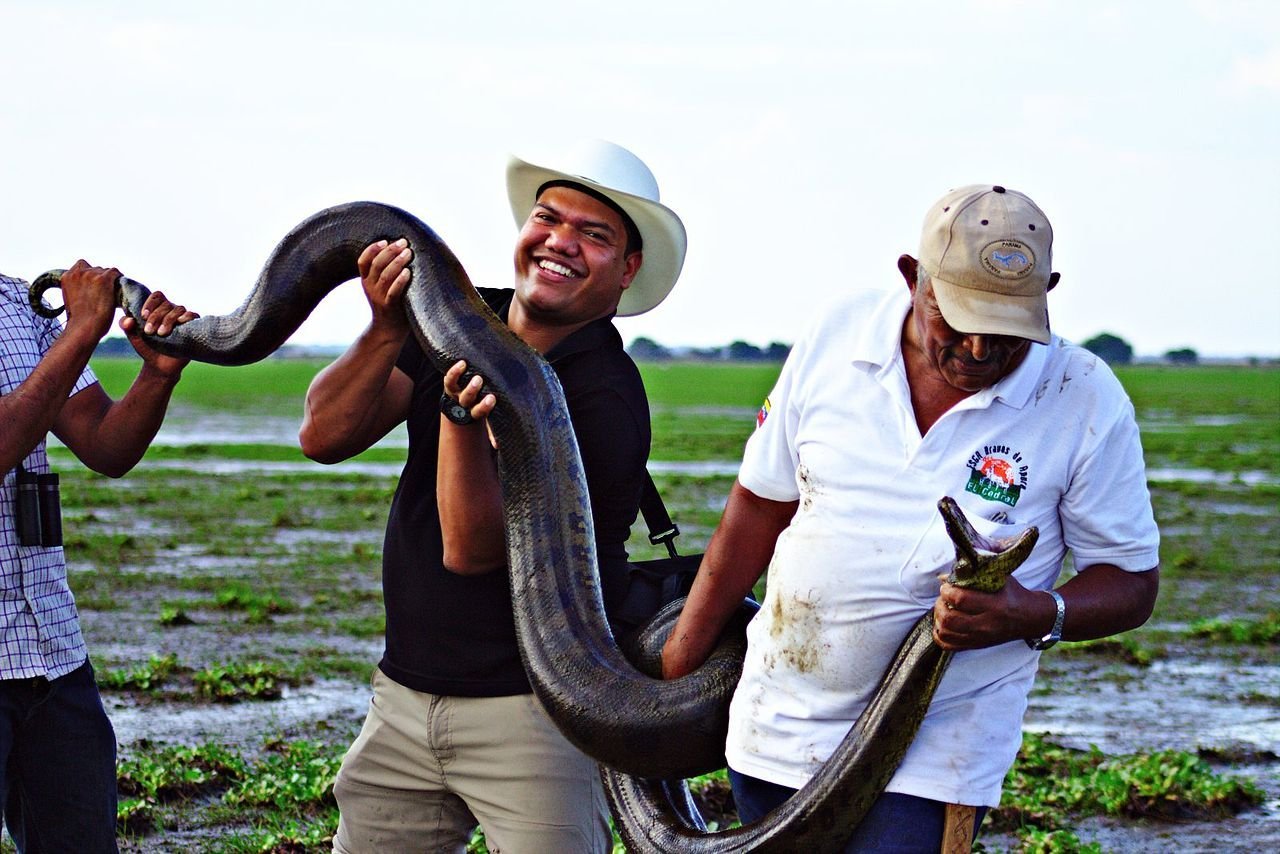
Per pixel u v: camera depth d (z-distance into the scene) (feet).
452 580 14.93
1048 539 12.71
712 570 14.19
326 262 14.99
